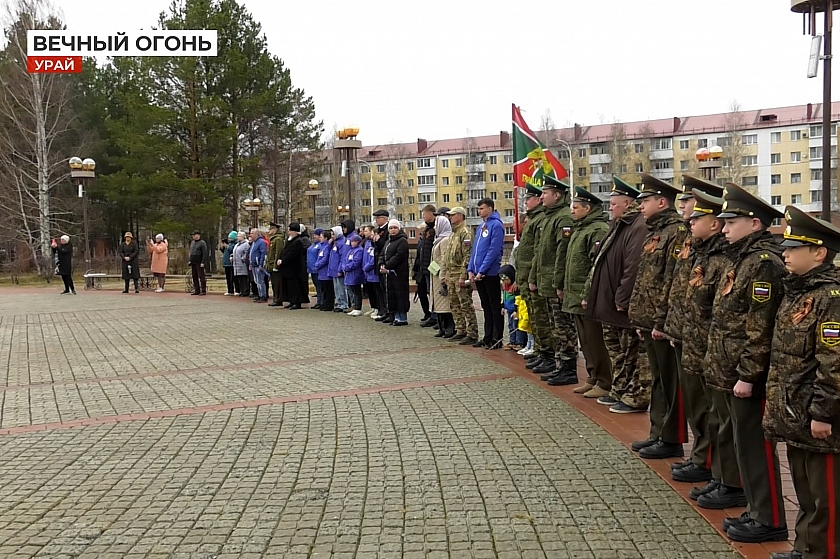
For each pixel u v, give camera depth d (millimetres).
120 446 5672
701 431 4590
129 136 31672
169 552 3727
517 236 10164
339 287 15398
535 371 8117
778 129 58688
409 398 7023
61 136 39938
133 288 25641
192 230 32062
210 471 5012
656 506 4242
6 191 38094
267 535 3912
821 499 3223
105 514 4262
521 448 5379
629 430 5816
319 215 67938
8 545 3838
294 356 9656
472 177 71875
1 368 9469
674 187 5297
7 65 38125
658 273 5105
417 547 3723
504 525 3982
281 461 5195
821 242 3182
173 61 32188
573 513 4141
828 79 9359
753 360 3590
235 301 19000
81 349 10938
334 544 3781
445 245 10867
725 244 4082
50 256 34656
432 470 4922
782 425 3283
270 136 37500
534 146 10195
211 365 9156
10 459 5398
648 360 5688
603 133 68188
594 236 6699
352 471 4934
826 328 3102
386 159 74875
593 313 6273
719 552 3621
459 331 10594
